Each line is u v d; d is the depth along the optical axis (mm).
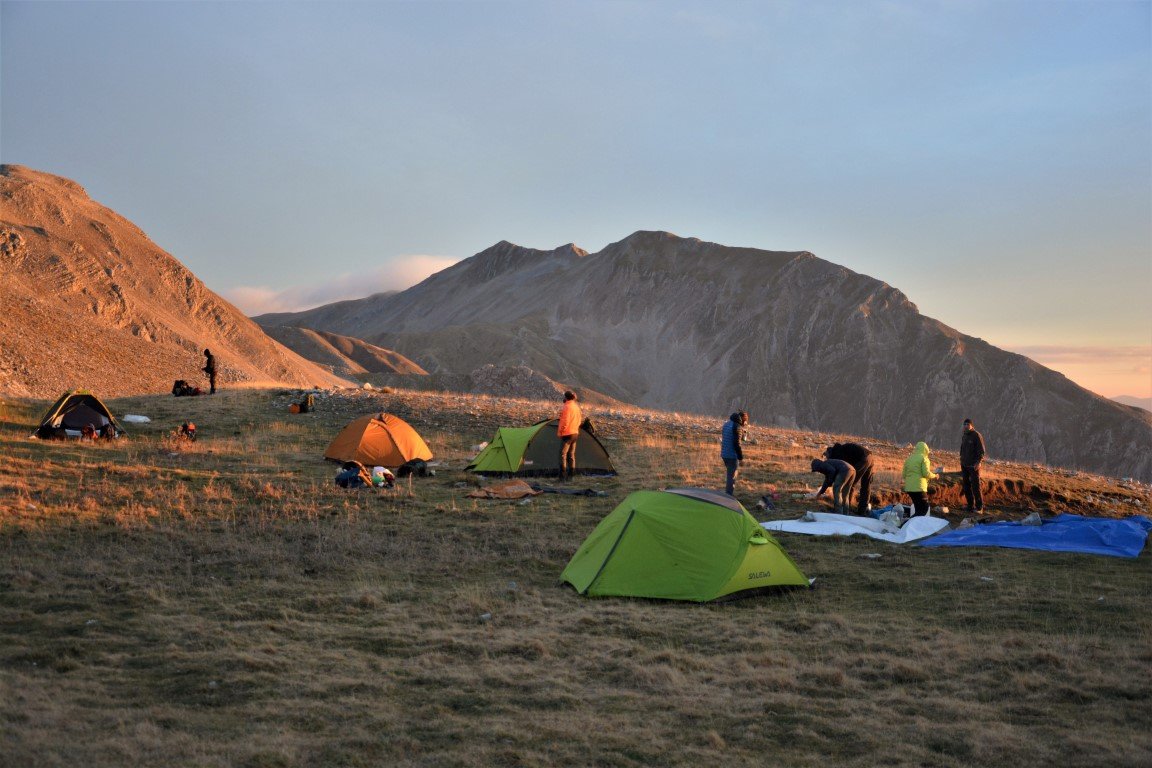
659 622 10562
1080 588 12453
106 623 9438
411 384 161375
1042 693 8086
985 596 11977
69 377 60844
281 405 33438
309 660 8578
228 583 11617
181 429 26250
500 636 9719
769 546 12477
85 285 113500
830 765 6379
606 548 12492
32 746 5898
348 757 6184
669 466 23766
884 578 13039
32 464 18828
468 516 16781
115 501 16109
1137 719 7441
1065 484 25328
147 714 6852
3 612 9625
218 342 135500
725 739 6930
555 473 22109
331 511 16719
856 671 8766
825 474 18422
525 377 153500
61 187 147125
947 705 7773
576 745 6629
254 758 6008
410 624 10102
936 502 20281
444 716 7203
